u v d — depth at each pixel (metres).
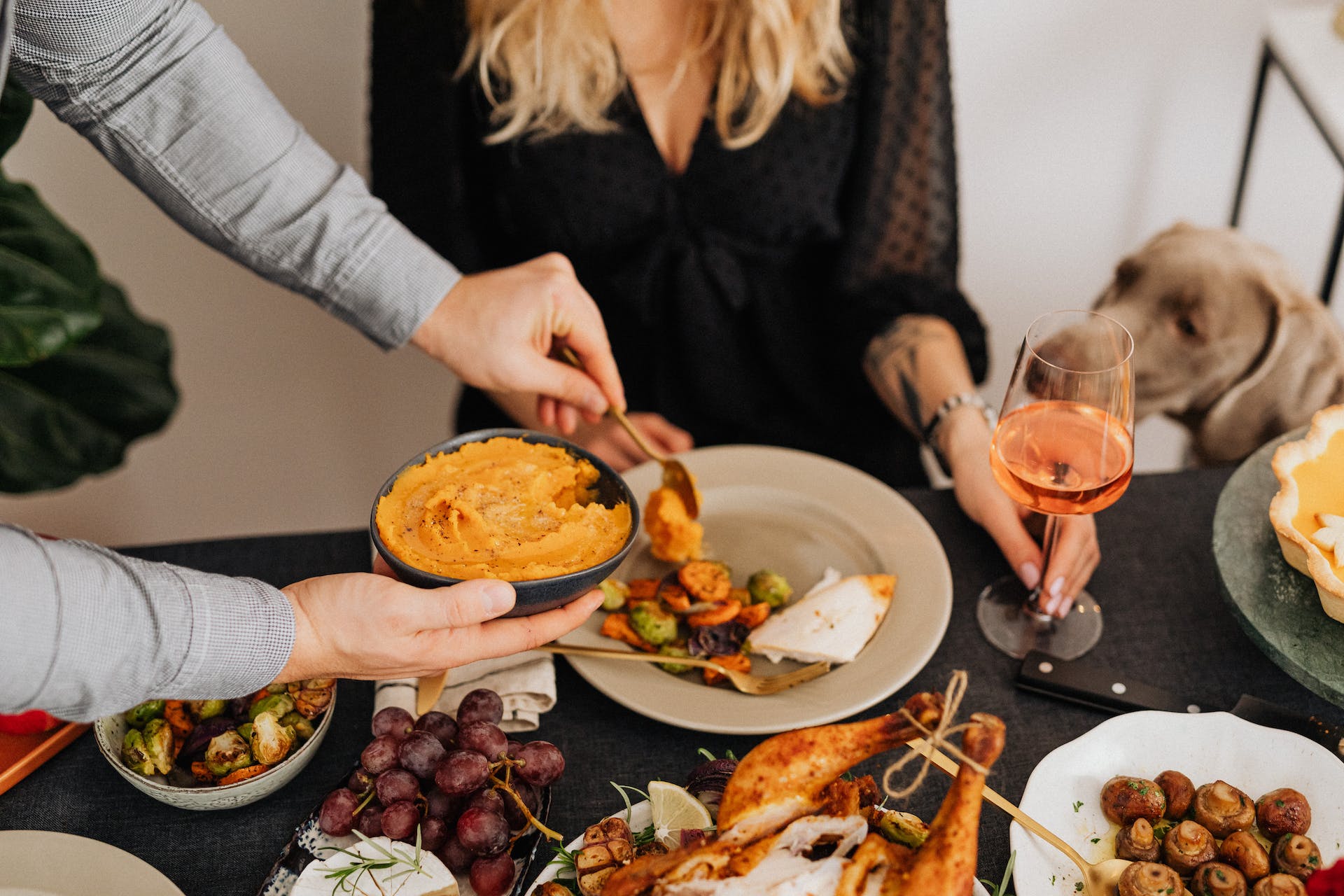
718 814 0.77
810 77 1.65
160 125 1.21
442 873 0.84
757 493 1.29
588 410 1.31
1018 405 1.00
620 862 0.81
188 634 0.81
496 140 1.68
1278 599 1.02
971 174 2.34
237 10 1.96
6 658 0.72
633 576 1.21
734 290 1.79
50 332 1.70
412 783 0.87
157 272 2.26
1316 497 1.07
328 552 1.25
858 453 1.92
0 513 2.49
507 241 1.90
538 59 1.60
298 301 2.33
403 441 2.54
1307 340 1.66
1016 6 2.13
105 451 2.13
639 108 1.69
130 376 2.13
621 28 1.65
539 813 0.91
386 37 1.72
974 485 1.28
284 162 1.25
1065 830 0.87
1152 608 1.15
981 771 0.65
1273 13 2.08
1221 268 1.70
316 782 0.99
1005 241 2.45
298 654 0.88
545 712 1.06
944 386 1.54
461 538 0.92
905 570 1.17
